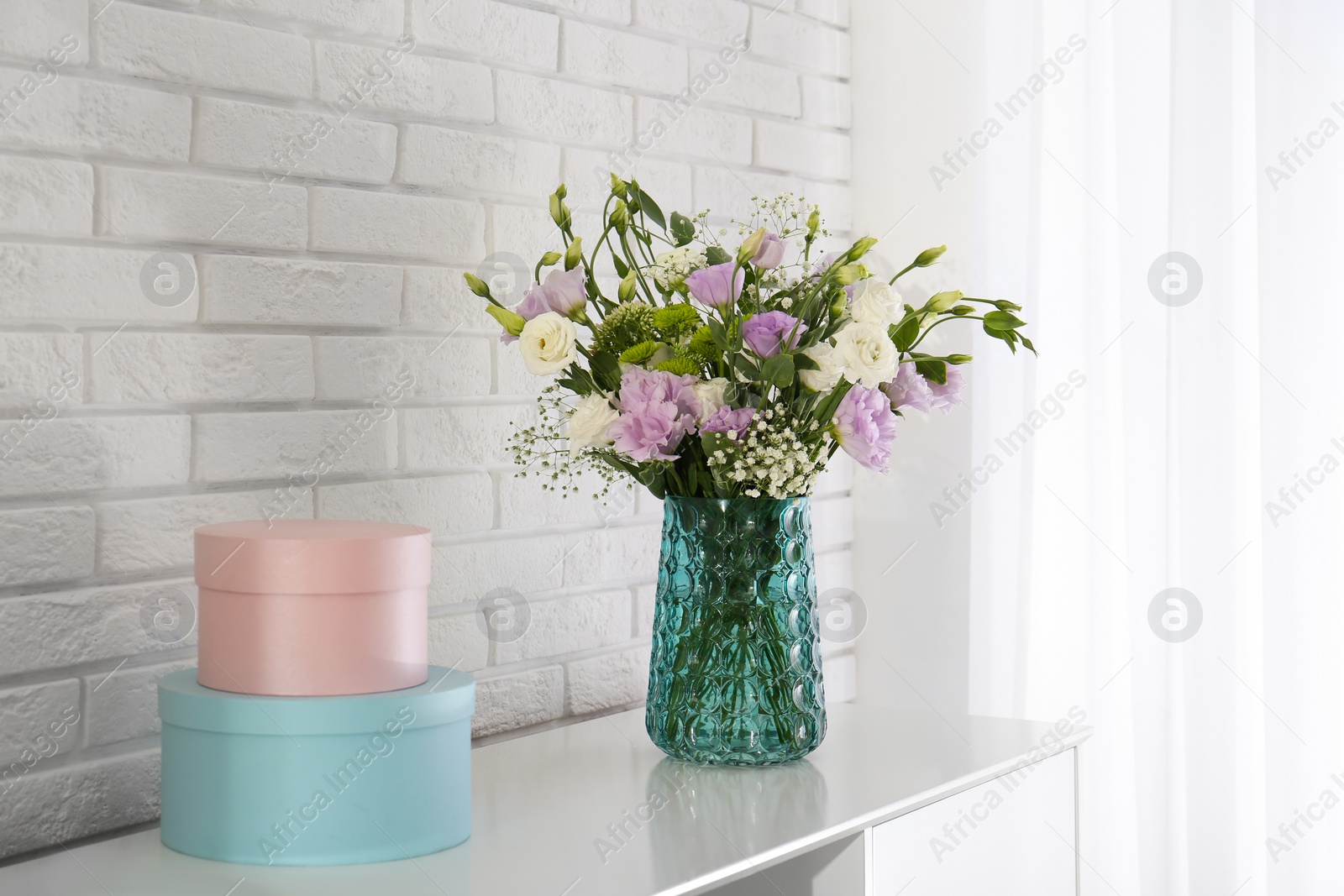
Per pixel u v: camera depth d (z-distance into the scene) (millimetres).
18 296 982
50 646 1008
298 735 921
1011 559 1740
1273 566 1537
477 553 1360
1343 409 1516
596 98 1497
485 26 1358
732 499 1202
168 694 959
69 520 1019
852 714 1505
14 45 974
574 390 1238
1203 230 1580
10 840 978
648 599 1581
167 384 1084
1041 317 1724
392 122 1266
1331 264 1519
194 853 954
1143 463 1638
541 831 1034
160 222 1075
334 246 1211
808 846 1023
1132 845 1643
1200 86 1582
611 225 1248
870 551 1868
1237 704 1567
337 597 941
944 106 1794
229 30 1121
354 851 941
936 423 1799
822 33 1847
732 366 1162
